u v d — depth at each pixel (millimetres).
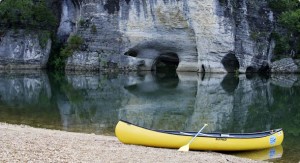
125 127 19547
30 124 27125
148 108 35031
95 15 71438
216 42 68188
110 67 71688
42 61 73812
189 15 68375
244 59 68438
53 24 75250
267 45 69562
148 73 70688
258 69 69875
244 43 68438
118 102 38375
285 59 70125
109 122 28844
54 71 71625
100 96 42594
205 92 46125
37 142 16859
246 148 20688
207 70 69875
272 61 70500
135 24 70688
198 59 70312
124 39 71312
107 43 71625
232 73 70000
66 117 30281
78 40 71812
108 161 14805
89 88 49438
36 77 61625
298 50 71625
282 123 30141
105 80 58812
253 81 58250
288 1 72500
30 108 34094
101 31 71500
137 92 45844
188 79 60438
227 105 37500
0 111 32125
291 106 37719
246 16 68312
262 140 21109
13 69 72875
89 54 71812
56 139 18656
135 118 30672
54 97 41594
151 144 19594
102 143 19266
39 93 44562
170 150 18906
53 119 29328
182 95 43500
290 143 23391
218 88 49844
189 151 19219
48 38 73938
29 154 14117
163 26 70062
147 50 73062
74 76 64000
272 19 70438
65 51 73188
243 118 31672
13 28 73125
